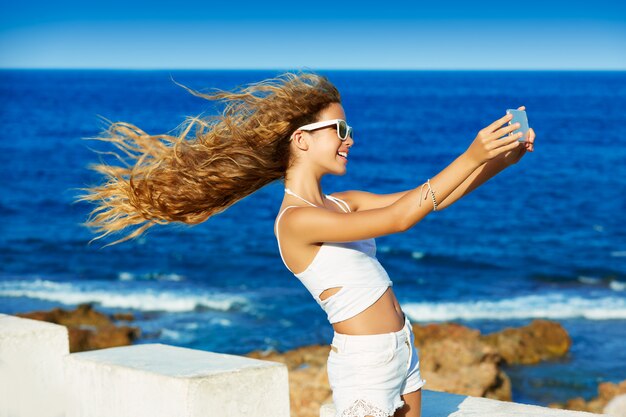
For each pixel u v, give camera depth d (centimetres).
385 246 2973
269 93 304
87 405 408
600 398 1238
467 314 2028
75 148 6303
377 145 7088
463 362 1264
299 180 298
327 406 335
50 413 430
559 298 2167
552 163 5553
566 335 1571
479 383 1196
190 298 2117
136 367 385
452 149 6862
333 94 297
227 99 311
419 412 298
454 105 12162
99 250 2838
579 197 4188
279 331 1812
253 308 1998
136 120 9431
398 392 286
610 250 2923
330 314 283
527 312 2008
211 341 1742
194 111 10488
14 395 432
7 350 425
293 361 1373
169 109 10944
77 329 1653
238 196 319
